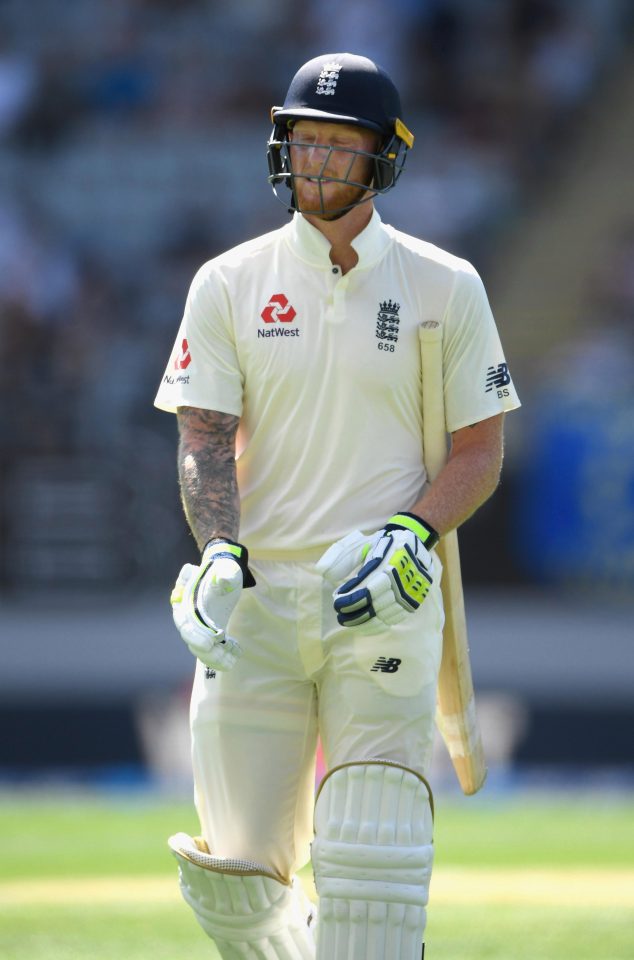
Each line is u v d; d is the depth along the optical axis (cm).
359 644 1038
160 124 5166
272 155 1074
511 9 5366
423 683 1050
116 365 4562
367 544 1001
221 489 1059
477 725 1180
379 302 1055
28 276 4709
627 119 5222
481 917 1708
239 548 1022
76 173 5016
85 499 4131
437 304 1064
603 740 3183
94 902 1823
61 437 4197
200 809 1104
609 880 1970
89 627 3847
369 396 1054
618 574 4112
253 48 5319
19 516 4134
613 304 4797
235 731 1067
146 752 3188
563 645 3606
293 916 1094
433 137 5212
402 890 1021
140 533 4134
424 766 1064
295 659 1063
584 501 4147
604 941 1578
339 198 1040
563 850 2192
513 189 5131
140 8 5378
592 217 5047
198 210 4994
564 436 4181
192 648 984
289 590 1059
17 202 4959
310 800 1114
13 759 3206
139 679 3331
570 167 5181
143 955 1515
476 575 4247
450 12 5347
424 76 5319
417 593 994
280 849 1088
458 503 1052
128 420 4334
